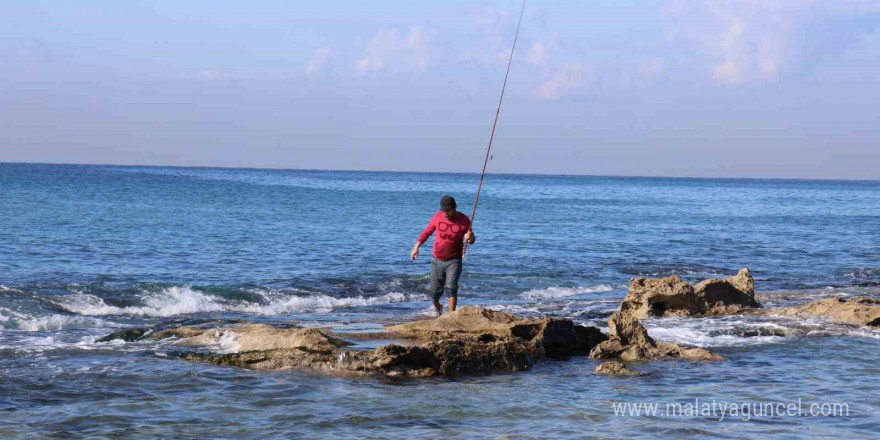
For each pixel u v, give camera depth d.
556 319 9.80
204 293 14.23
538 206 55.06
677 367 8.75
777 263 22.38
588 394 7.38
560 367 8.81
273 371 8.13
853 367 8.74
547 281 17.48
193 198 49.62
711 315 12.48
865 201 80.00
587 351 9.84
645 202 67.19
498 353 8.63
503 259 21.27
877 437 5.98
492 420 6.40
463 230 11.02
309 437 5.86
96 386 7.26
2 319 10.85
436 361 8.38
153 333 9.66
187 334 9.62
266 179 122.44
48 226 26.05
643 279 13.05
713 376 8.25
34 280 15.30
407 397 7.16
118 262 18.42
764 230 35.19
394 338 9.36
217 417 6.39
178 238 24.14
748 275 13.55
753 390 7.57
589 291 16.34
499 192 89.62
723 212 51.78
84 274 16.39
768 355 9.45
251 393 7.18
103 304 12.88
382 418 6.43
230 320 10.50
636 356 9.23
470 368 8.46
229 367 8.20
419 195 69.69
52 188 55.97
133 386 7.32
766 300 14.65
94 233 24.48
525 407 6.83
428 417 6.47
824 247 27.31
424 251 22.70
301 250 22.14
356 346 8.81
